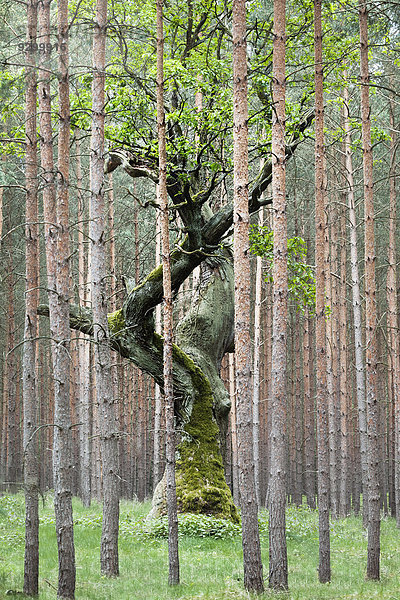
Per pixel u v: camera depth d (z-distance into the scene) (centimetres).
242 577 1266
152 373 2067
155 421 2655
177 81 1728
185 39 2014
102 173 1388
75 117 1795
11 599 1071
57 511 1095
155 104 1945
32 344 1157
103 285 1376
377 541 1266
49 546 1614
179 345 2231
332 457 2584
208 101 1859
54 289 1230
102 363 1368
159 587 1202
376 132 1909
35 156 1201
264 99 1747
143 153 1791
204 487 1964
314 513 2528
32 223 1109
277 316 1197
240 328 1151
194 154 1817
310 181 3119
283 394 1179
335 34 1900
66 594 1078
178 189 1891
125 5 1880
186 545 1659
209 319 2222
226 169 1905
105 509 1332
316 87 1298
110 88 1761
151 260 3612
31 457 1131
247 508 1121
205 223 1958
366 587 1180
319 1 1307
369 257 1325
